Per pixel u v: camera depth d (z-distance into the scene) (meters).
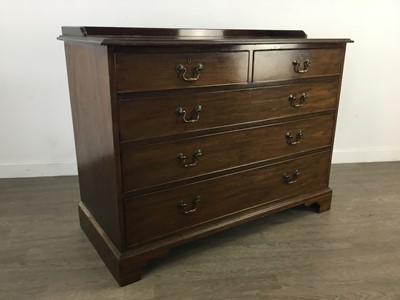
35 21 1.95
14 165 2.18
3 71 2.00
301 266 1.42
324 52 1.57
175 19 2.09
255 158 1.52
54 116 2.14
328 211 1.87
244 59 1.33
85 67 1.24
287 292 1.27
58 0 1.94
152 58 1.12
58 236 1.60
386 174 2.36
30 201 1.91
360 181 2.24
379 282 1.33
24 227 1.66
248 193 1.55
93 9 1.99
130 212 1.25
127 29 1.44
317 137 1.71
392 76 2.44
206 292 1.27
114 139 1.13
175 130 1.25
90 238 1.55
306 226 1.71
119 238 1.26
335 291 1.28
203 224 1.46
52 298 1.22
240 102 1.38
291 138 1.61
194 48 1.19
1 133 2.11
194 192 1.38
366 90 2.44
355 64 2.37
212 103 1.30
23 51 1.99
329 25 2.28
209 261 1.44
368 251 1.52
